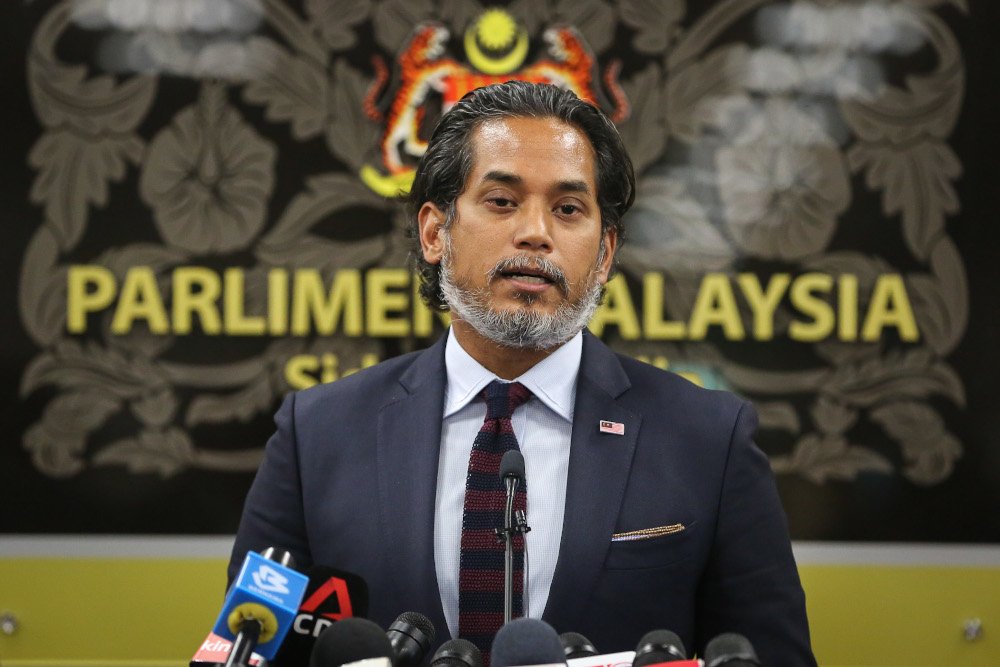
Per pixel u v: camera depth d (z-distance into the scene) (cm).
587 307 383
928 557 872
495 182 375
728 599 379
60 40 899
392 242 896
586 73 898
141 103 901
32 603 869
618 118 896
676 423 398
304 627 309
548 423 399
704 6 901
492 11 899
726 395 414
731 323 888
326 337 895
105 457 884
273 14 904
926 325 886
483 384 401
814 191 895
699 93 898
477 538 367
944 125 891
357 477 392
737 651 238
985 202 886
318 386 432
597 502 376
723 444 392
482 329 378
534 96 389
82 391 887
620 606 364
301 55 902
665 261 894
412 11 902
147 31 902
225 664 249
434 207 405
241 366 894
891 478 879
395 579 370
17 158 894
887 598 870
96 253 894
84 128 896
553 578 366
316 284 897
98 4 901
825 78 896
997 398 878
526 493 375
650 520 375
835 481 881
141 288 895
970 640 863
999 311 881
